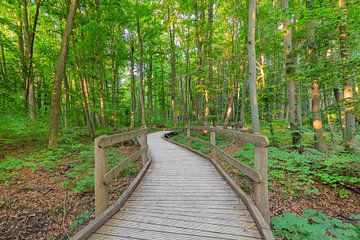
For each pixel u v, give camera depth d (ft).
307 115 48.16
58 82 23.97
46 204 11.62
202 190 11.73
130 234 7.45
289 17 17.67
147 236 7.31
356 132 20.79
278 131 28.32
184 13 44.73
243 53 34.14
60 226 9.71
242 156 20.44
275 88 29.60
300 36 25.35
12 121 22.82
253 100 20.26
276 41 36.65
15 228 9.64
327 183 14.33
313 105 21.65
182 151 24.39
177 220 8.44
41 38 41.11
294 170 15.05
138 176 13.60
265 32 32.42
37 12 32.37
